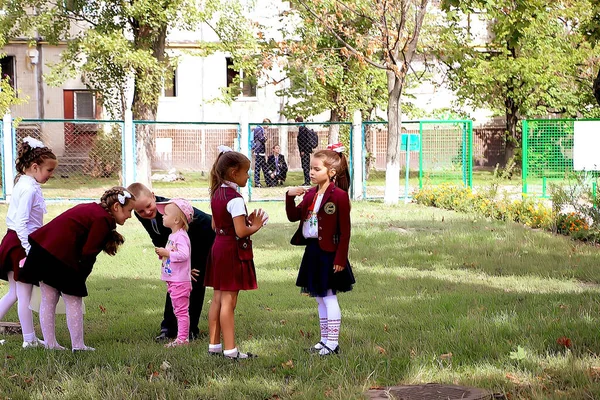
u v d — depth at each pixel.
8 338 6.62
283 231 14.09
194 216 6.58
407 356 5.61
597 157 17.16
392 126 19.14
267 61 21.12
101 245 5.98
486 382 4.90
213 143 27.47
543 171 18.34
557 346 5.75
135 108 24.39
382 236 13.05
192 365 5.49
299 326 6.89
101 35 22.20
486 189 19.27
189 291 6.35
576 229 13.16
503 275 9.84
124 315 7.62
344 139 25.31
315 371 5.26
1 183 20.47
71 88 30.98
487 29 31.73
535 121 18.33
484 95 29.77
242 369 5.37
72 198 19.86
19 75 30.77
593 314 6.97
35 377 5.21
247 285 5.67
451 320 6.91
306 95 27.02
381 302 8.02
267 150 29.67
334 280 5.83
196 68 32.25
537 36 28.34
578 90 29.23
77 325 6.02
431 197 18.48
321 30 20.86
